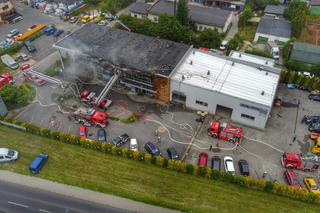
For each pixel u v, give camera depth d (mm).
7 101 61031
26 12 99188
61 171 48969
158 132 56688
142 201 44781
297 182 46781
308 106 62656
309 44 75625
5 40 83062
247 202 44844
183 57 65500
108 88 61844
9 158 50062
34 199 44750
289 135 56250
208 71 61500
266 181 45812
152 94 64750
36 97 64625
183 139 55406
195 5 96375
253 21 92438
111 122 58688
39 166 48750
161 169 49438
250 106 55469
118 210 43469
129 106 62594
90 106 61812
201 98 59531
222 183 47375
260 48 81938
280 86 68125
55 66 73500
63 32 88375
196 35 85125
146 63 63656
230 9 101688
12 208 43562
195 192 46125
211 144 54438
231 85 59156
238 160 51625
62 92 65938
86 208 43562
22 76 70562
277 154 52750
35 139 54469
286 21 88625
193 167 47875
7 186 46562
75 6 99062
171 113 61000
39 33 86312
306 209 43938
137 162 50562
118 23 85125
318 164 48812
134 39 71812
